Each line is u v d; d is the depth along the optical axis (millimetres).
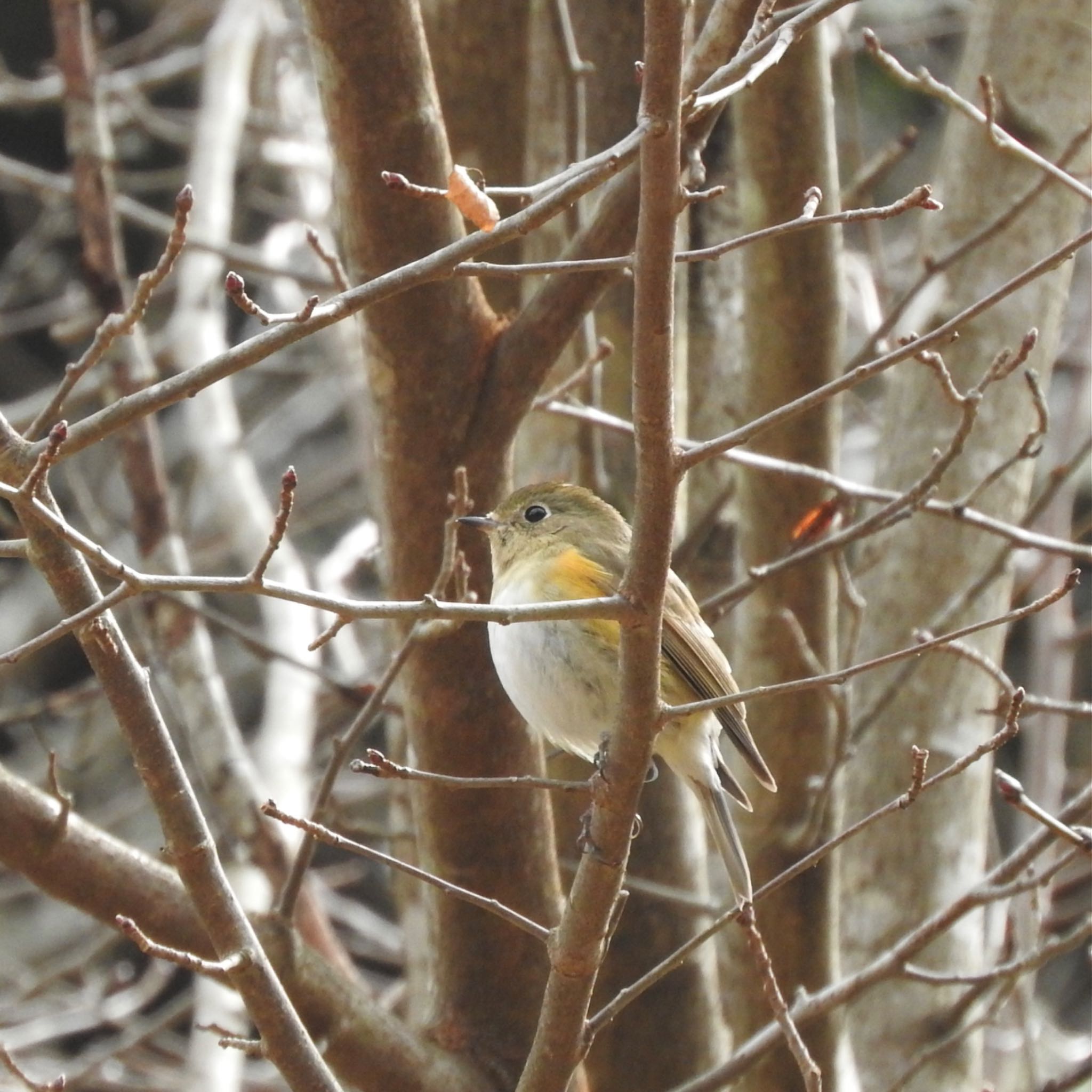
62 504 22656
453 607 5527
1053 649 13453
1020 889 7770
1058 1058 14688
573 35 10945
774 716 10031
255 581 5477
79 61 12406
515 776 8641
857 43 19438
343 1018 8047
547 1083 6621
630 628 5766
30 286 25688
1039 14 11516
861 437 20500
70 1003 16891
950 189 11617
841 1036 9594
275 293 17906
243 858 12109
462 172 5766
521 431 11203
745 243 5730
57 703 12758
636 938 10312
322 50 7820
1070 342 15602
